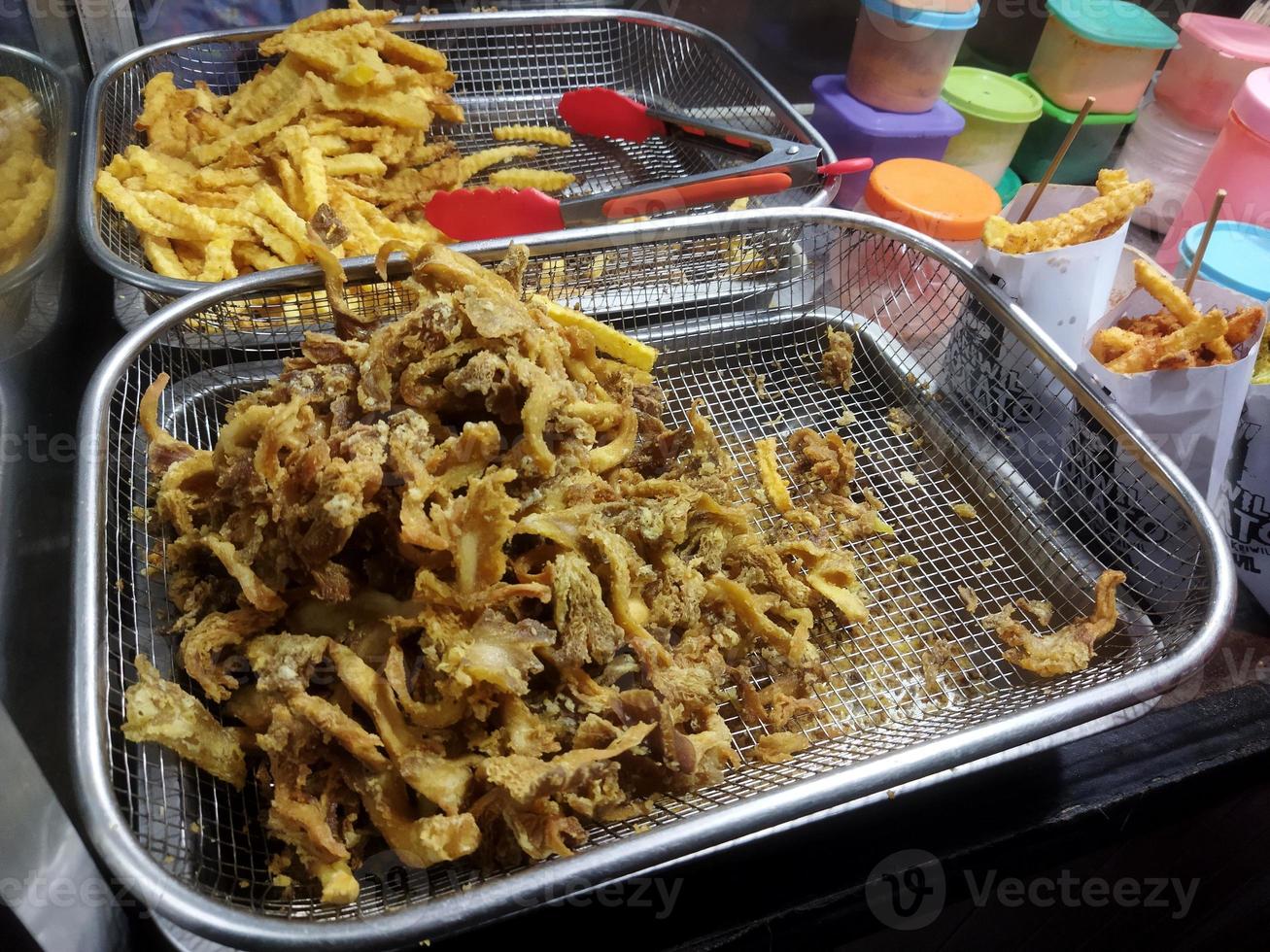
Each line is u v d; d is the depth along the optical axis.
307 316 0.44
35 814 0.26
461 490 0.36
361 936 0.25
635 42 0.67
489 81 0.66
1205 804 0.38
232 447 0.35
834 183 0.53
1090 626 0.38
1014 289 0.45
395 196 0.55
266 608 0.33
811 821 0.34
